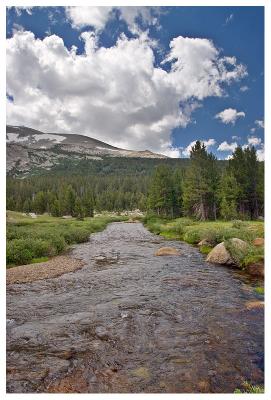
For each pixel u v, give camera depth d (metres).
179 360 6.38
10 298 10.99
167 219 58.28
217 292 11.20
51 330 8.05
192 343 7.14
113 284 12.70
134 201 131.62
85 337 7.59
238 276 13.64
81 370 6.10
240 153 57.28
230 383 5.59
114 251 22.55
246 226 26.91
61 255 20.88
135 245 26.09
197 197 52.72
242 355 6.57
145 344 7.14
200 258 18.36
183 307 9.63
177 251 20.22
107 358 6.53
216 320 8.52
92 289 12.02
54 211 86.06
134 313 9.19
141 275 14.16
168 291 11.45
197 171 53.84
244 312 9.12
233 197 49.19
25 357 6.64
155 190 64.94
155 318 8.75
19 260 17.73
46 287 12.48
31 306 10.07
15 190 127.06
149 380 5.71
